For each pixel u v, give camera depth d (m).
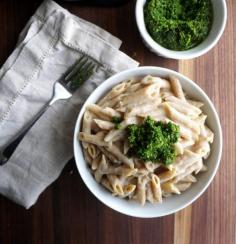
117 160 0.46
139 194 0.47
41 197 0.51
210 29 0.49
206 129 0.48
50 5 0.49
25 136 0.50
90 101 0.47
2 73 0.49
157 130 0.44
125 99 0.46
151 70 0.47
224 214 0.53
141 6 0.47
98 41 0.49
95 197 0.51
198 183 0.49
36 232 0.51
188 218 0.52
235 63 0.52
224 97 0.52
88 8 0.50
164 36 0.48
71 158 0.51
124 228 0.52
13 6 0.50
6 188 0.50
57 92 0.50
